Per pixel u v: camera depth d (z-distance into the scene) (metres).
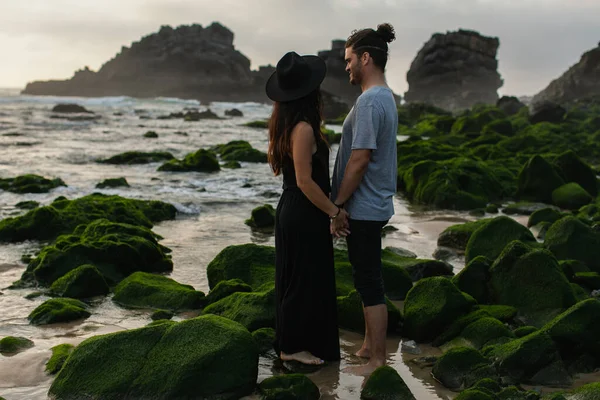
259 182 13.12
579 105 53.44
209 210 9.80
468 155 16.27
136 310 5.06
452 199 10.88
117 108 64.25
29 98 81.06
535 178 11.85
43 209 7.64
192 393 3.38
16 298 5.32
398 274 5.49
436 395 3.54
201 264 6.55
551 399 3.20
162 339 3.62
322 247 3.92
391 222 9.25
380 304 3.92
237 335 3.61
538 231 8.33
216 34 164.38
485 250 6.39
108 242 6.07
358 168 3.75
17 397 3.43
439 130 31.80
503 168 14.16
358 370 3.88
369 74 3.89
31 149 18.94
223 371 3.45
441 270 6.09
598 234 6.39
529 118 35.66
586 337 3.89
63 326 4.63
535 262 4.85
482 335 4.16
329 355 4.03
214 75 151.25
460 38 109.50
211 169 15.25
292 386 3.46
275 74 3.92
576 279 5.58
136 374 3.45
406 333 4.52
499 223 6.52
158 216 8.88
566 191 11.38
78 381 3.47
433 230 8.65
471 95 102.12
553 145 21.59
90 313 4.94
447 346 4.27
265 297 4.59
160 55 165.50
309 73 3.79
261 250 5.72
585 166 12.84
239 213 9.59
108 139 24.16
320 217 3.89
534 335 3.81
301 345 3.99
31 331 4.51
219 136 28.58
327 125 42.59
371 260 3.91
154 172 14.77
